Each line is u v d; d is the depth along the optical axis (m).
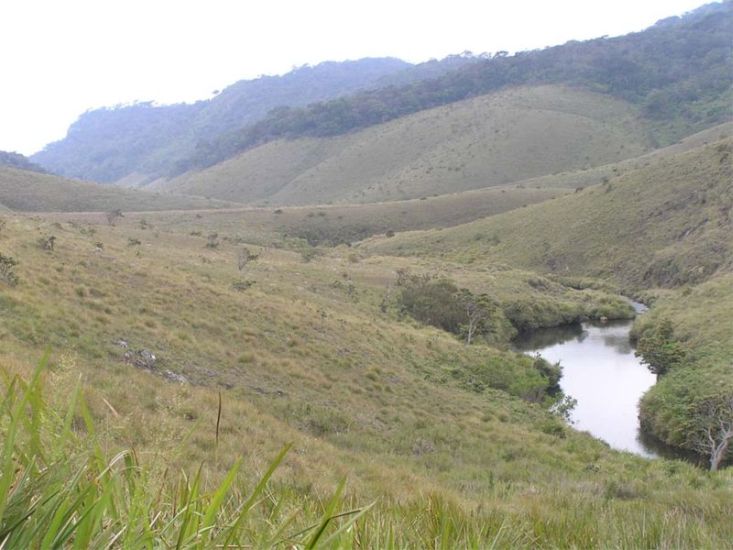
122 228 72.75
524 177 192.50
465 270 82.38
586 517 4.47
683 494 9.11
